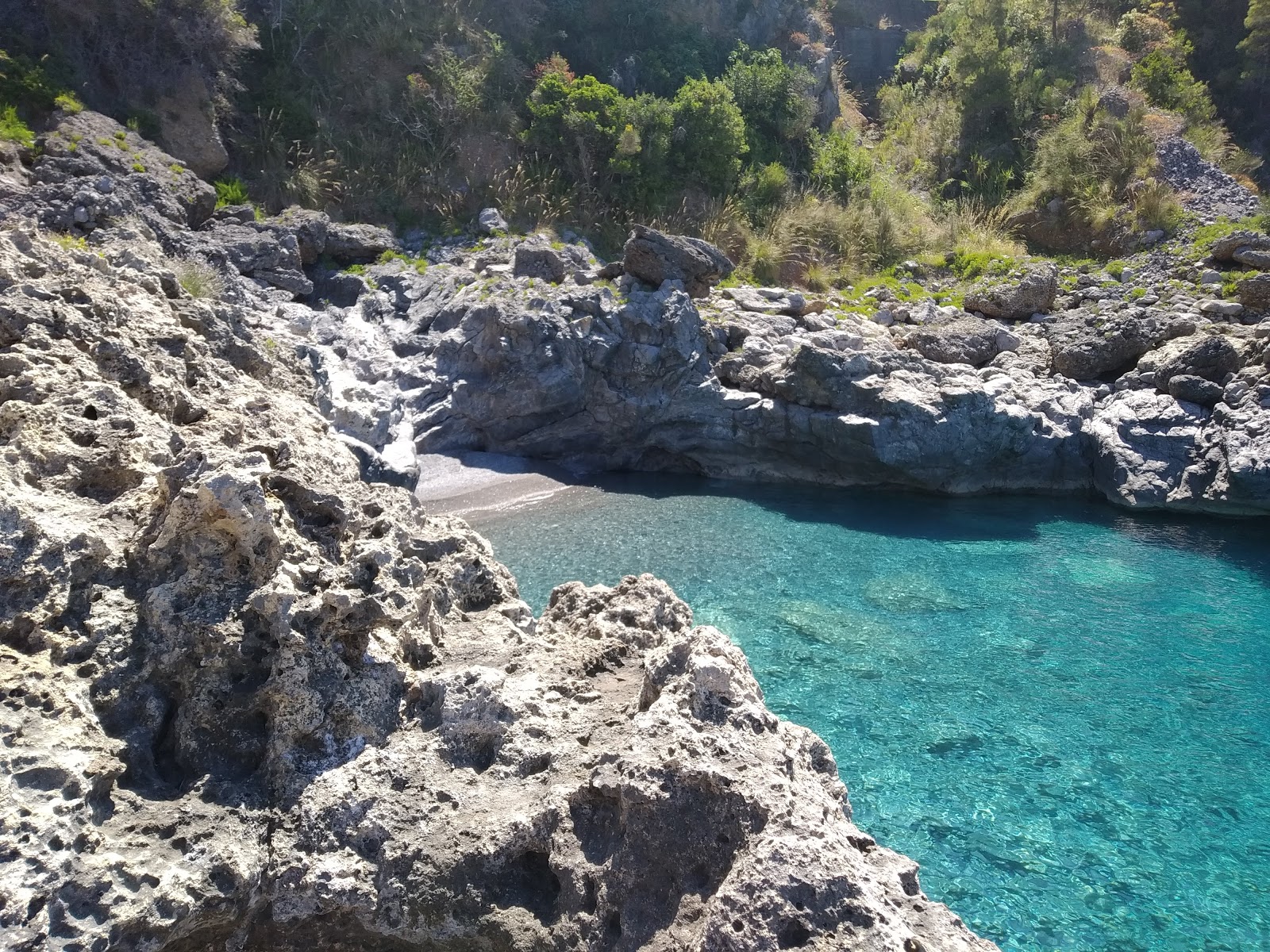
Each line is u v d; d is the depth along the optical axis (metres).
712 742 3.87
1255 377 15.03
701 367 16.75
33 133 14.98
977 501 15.38
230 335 8.30
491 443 16.31
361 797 3.94
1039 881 6.40
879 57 35.41
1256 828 6.97
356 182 20.72
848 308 20.03
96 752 3.61
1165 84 28.06
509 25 25.25
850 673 9.12
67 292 6.21
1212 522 14.23
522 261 17.66
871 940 3.08
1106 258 22.66
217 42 19.03
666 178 23.23
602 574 11.16
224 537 4.34
